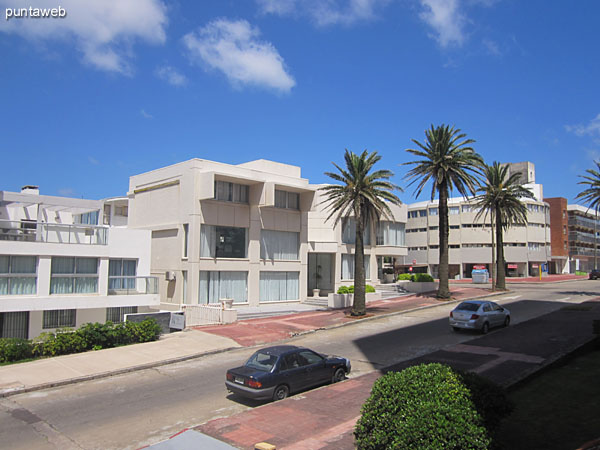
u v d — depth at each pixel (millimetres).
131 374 15992
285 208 35219
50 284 21844
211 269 30297
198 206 29828
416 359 17203
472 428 6684
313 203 35969
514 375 13680
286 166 35969
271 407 11430
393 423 7023
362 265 29438
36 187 35281
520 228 72312
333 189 31812
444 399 7117
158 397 13203
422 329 24422
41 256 21562
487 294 40688
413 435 6668
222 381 14875
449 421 6734
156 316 23078
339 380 14328
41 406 12477
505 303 35094
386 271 52000
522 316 27766
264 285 33719
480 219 72250
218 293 30906
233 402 12617
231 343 20766
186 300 29609
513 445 8383
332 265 40781
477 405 7348
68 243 22359
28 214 26781
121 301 23688
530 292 43688
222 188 31375
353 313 29203
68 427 10789
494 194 42969
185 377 15477
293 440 9195
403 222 48312
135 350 19172
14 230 22828
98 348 19344
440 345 19781
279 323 26578
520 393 12000
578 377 13359
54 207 26062
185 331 23484
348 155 29156
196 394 13445
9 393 13531
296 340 22109
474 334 22125
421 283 43250
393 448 6762
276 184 32906
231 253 31750
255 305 32656
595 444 7602
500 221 44094
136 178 35562
